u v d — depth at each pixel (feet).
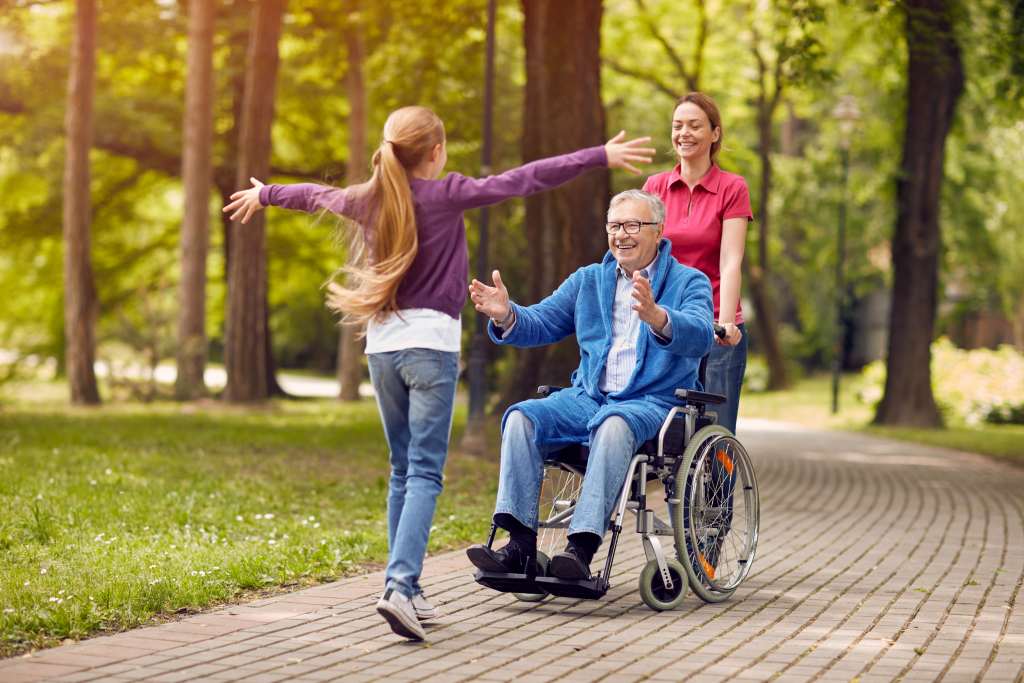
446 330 18.11
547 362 54.34
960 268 120.78
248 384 80.69
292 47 104.17
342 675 15.72
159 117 98.17
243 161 77.41
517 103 97.50
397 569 17.72
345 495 36.01
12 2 88.02
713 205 23.13
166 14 93.76
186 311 85.92
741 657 17.06
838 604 21.18
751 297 132.36
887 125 105.81
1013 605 21.21
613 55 115.75
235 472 41.16
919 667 16.52
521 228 99.55
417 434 18.10
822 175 126.11
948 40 65.41
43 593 19.52
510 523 19.86
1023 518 34.73
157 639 17.49
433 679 15.60
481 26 76.23
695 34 114.62
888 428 79.87
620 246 20.97
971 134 99.30
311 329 162.50
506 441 20.13
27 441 49.34
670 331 19.57
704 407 21.74
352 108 91.97
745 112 125.59
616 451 19.89
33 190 107.96
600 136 52.65
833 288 141.90
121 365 90.68
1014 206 107.96
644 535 20.67
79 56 80.33
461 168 95.35
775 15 67.26
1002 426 87.86
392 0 76.02
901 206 81.20
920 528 32.27
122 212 111.65
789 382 133.69
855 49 92.07
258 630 18.24
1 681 14.90
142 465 41.37
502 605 20.62
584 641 17.98
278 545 25.40
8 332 116.26
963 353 100.17
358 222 18.15
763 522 33.40
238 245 80.48
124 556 23.40
